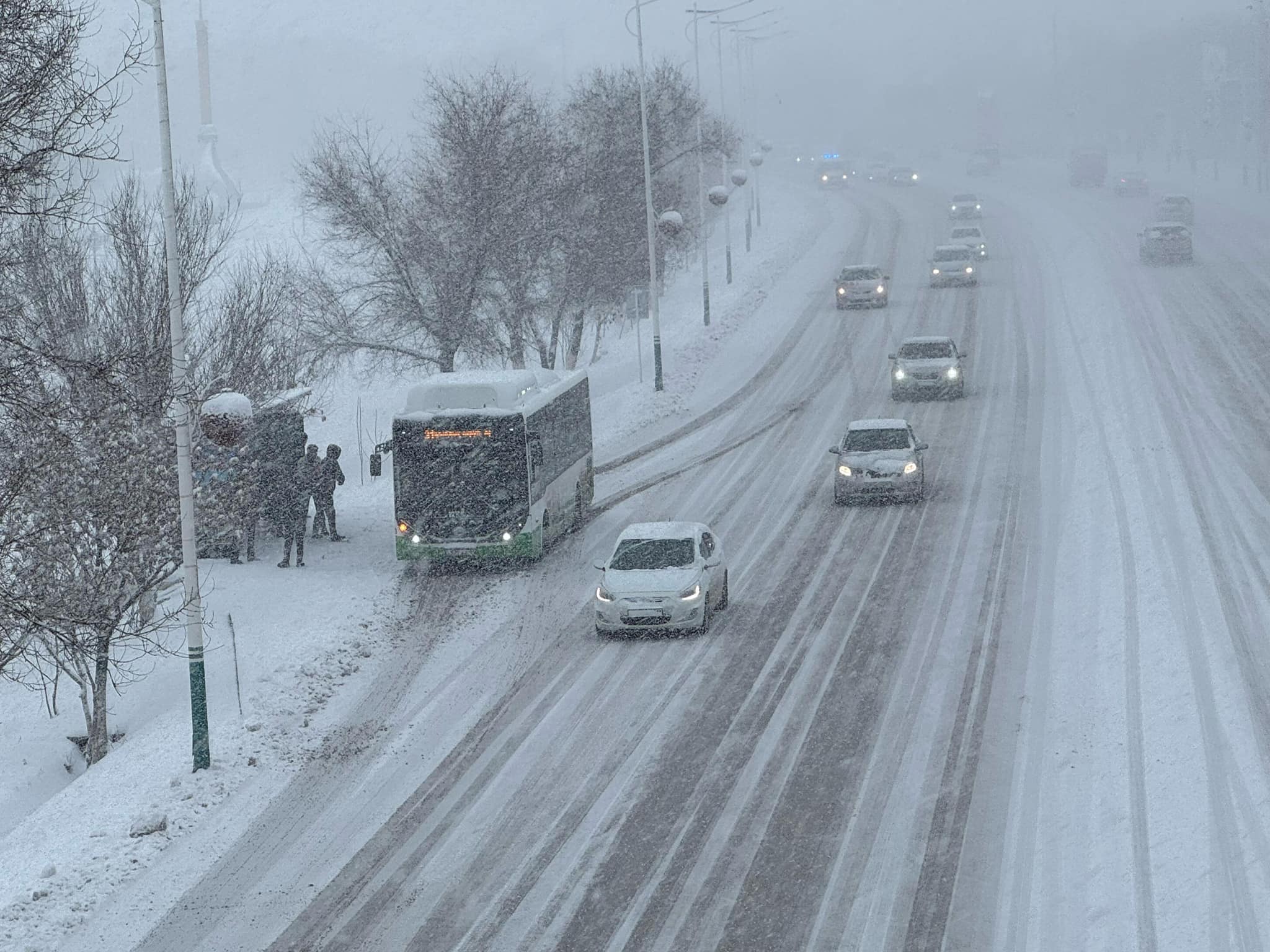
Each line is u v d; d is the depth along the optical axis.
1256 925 18.48
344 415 77.31
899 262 117.19
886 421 50.59
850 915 20.09
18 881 23.39
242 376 44.19
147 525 32.34
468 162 62.75
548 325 77.88
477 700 31.62
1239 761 24.11
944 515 46.44
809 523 46.94
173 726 31.27
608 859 22.62
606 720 29.61
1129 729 26.45
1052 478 50.53
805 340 85.94
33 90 22.89
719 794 25.11
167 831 25.03
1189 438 54.53
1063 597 36.22
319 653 35.56
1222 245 115.94
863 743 27.16
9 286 35.72
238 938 20.72
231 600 41.00
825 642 34.03
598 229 73.50
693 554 36.66
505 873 22.41
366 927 20.77
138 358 28.52
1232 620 32.53
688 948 19.39
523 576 43.00
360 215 61.94
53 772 32.31
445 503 43.09
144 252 42.44
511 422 42.97
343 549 47.91
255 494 44.59
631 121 83.00
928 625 34.78
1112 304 89.06
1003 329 84.44
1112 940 18.64
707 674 32.22
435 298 63.38
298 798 26.38
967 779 24.97
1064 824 22.66
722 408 69.75
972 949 18.83
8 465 28.78
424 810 25.36
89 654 29.41
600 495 54.47
